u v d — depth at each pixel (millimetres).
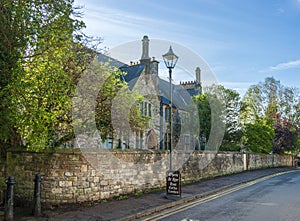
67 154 8711
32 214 7410
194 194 11070
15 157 8984
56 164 8555
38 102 8039
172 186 10258
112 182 9898
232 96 24328
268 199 10406
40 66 8234
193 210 8547
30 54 8531
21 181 8820
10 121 7762
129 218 7379
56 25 8258
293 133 36156
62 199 8508
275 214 7938
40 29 7789
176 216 7770
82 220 6965
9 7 7516
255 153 26375
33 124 7598
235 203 9633
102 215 7457
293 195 11344
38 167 8633
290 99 41469
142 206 8633
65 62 9117
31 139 7773
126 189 10492
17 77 7383
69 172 8688
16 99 7402
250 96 42031
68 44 8695
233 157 21109
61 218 7145
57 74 7793
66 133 9500
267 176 20172
